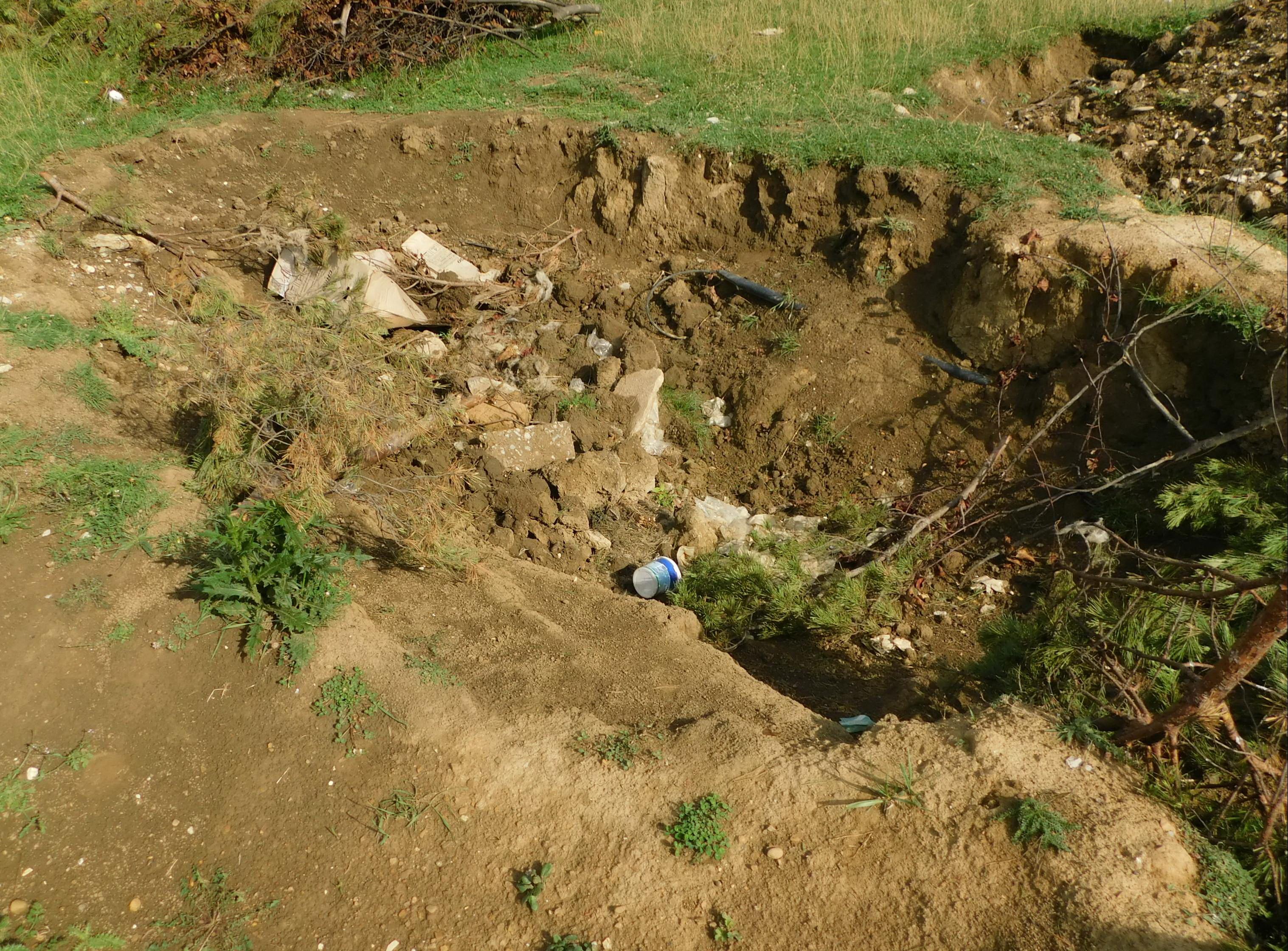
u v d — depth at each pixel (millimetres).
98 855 3488
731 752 3750
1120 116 8305
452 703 4016
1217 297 5680
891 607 5523
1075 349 6379
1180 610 3779
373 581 4867
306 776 3725
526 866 3373
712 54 9820
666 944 3092
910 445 6699
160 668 4133
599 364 7258
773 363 7238
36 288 6750
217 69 9953
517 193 8750
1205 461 5582
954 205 7250
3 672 4074
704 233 8281
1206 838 3242
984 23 9945
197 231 7949
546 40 10656
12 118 8984
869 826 3359
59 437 5422
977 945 2965
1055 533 5801
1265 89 7637
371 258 7945
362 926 3230
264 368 5141
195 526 4898
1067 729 3598
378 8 10016
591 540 6109
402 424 5598
